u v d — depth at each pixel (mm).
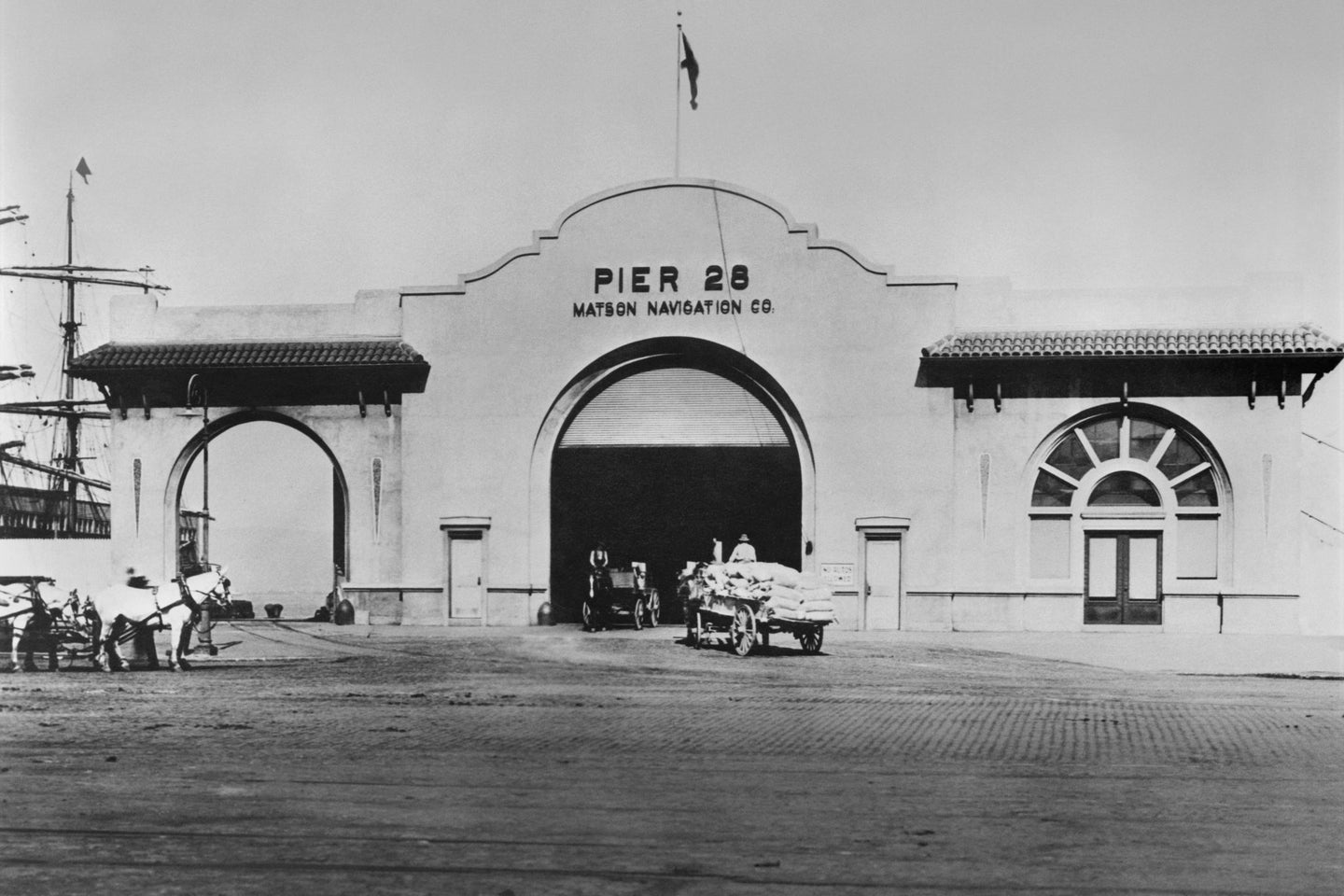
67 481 46094
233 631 33875
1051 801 13484
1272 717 19562
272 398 36156
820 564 34031
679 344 35000
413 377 35656
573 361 35219
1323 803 13461
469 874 10664
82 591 38812
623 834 12008
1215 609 32906
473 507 35375
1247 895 10258
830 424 34250
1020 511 33562
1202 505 33219
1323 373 32656
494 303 35531
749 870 10812
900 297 34125
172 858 11141
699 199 34938
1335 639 31484
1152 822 12570
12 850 11375
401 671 25281
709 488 36281
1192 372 33094
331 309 36438
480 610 35219
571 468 36750
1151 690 22844
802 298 34469
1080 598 33281
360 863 10969
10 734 17438
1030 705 20891
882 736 17547
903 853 11383
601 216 35250
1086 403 33375
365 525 35781
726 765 15391
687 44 35062
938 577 33656
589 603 33719
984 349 32938
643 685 23250
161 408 36312
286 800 13383
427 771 14945
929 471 33844
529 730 18031
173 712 19578
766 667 25891
